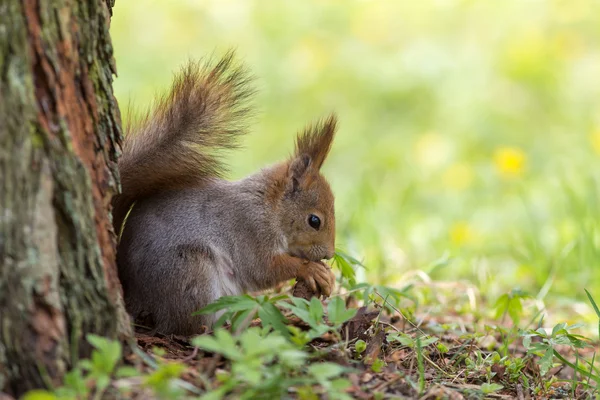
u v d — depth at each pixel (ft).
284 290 29.68
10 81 17.15
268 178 28.45
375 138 63.72
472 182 54.29
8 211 17.07
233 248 27.20
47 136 17.72
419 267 39.06
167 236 25.59
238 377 17.52
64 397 16.01
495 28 74.38
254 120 62.49
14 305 17.10
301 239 28.71
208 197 27.14
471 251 42.11
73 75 18.85
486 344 27.58
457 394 20.85
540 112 65.31
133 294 25.05
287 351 16.99
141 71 65.67
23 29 17.38
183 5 73.41
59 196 17.97
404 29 74.69
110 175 20.20
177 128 25.44
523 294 28.02
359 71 69.77
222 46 70.18
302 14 74.95
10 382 17.10
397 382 20.86
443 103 67.26
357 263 27.55
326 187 29.25
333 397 17.30
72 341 18.15
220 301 21.30
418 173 58.18
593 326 32.60
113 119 20.44
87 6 19.42
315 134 29.60
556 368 26.81
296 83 67.82
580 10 74.49
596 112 63.87
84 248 18.42
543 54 70.13
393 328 24.84
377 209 46.42
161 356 20.98
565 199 48.21
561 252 39.04
